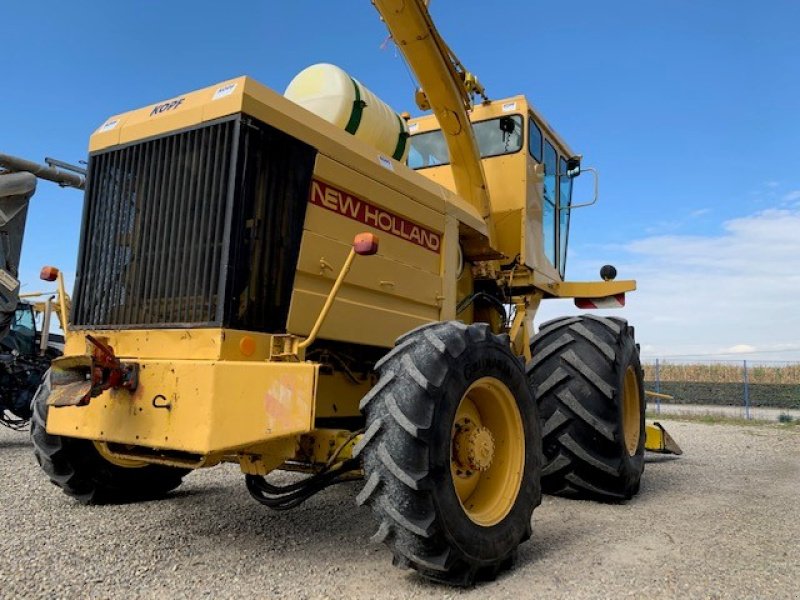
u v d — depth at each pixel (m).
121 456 2.76
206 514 3.54
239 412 2.27
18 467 5.15
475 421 2.88
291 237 2.72
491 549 2.59
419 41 4.02
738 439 8.63
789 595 2.42
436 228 3.66
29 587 2.36
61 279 3.05
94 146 3.00
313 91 3.35
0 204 6.13
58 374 2.55
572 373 3.98
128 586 2.41
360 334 3.05
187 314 2.54
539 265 5.24
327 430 2.68
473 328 2.84
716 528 3.47
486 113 5.17
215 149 2.60
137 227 2.79
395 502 2.34
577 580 2.59
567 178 6.17
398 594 2.38
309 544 3.01
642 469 4.45
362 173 3.12
